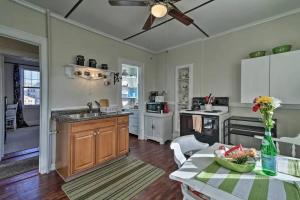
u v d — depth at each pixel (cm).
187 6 241
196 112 324
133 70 550
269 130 112
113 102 361
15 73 570
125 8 250
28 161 289
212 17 276
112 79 359
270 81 251
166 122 418
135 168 269
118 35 355
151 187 213
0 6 214
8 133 487
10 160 293
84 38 309
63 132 237
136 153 340
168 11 198
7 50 288
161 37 367
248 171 108
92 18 280
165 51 453
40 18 249
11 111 530
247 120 287
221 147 147
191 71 393
